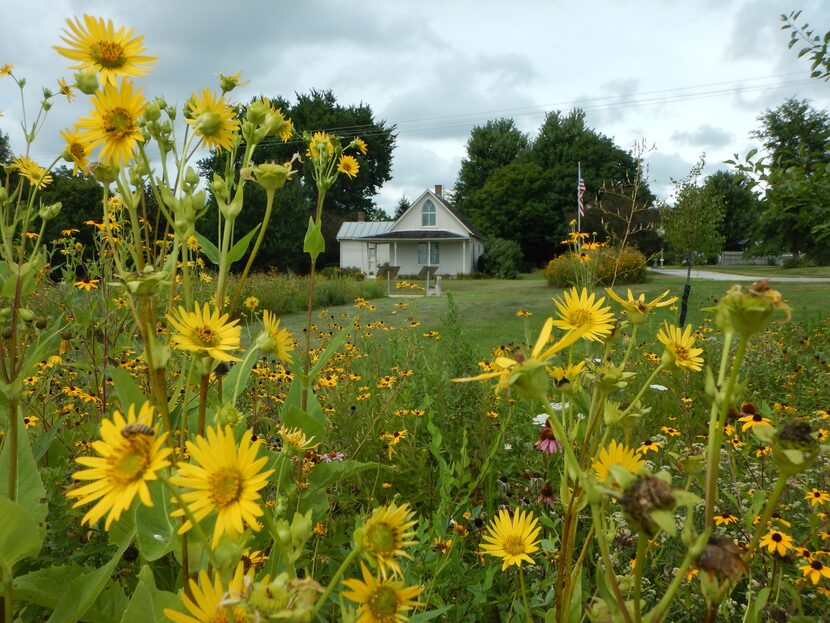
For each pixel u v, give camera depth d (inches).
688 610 72.4
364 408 144.3
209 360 48.4
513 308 591.8
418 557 72.1
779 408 148.6
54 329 63.4
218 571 31.4
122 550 48.7
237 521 29.8
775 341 239.5
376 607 31.3
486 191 1867.6
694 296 539.5
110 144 47.4
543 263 1888.5
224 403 53.7
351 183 1916.8
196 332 48.2
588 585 67.0
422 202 1533.0
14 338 58.4
